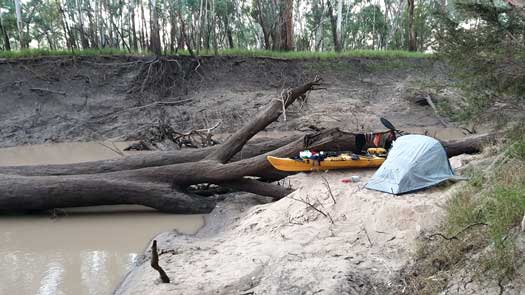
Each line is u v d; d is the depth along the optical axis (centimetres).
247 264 621
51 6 3069
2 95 2084
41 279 650
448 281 496
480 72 716
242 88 2425
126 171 980
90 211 981
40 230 870
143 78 2295
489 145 1016
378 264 580
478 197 620
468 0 768
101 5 2886
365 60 2656
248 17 3566
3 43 3195
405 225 659
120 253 746
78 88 2208
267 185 959
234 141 1047
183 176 970
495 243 479
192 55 2433
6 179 916
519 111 750
